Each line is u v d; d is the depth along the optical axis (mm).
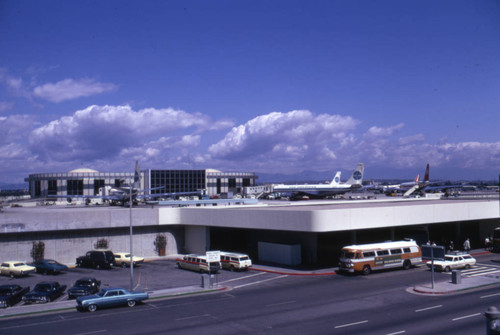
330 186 129500
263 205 65500
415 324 25594
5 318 29172
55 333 25172
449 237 66000
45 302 33438
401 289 35812
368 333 23969
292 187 127438
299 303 31688
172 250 60375
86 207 80062
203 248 57500
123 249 57281
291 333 24312
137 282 41719
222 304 32031
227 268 48125
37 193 135375
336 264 49531
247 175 155000
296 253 50156
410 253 45781
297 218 44906
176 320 27641
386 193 146125
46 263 47469
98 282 37906
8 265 45812
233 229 61250
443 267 43625
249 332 24672
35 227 51125
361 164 132500
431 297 32812
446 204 53906
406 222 49938
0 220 49312
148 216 58062
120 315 29281
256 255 58062
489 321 13852
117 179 135500
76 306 31672
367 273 42938
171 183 139500
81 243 54656
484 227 65438
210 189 146625
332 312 28828
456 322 25844
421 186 133250
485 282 37656
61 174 130125
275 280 41469
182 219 59500
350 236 54281
